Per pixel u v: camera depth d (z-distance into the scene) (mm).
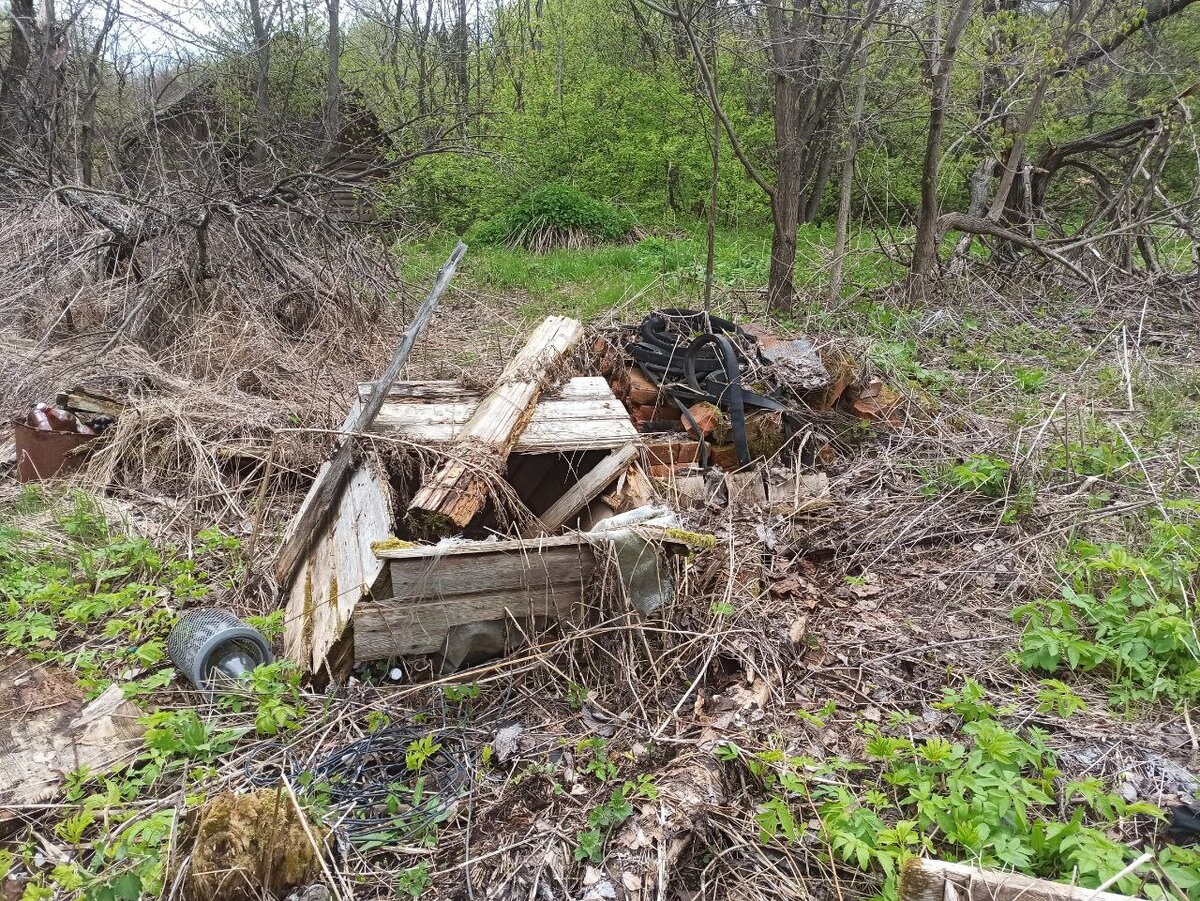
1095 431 5121
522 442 3887
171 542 4246
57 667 3113
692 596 3332
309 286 7125
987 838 2266
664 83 16141
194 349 6266
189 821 2156
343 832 2348
